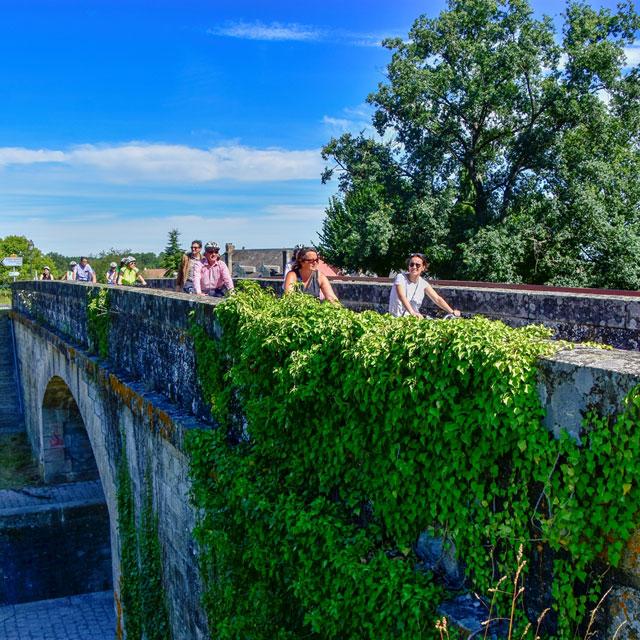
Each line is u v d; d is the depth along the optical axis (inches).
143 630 347.6
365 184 1222.9
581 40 1079.6
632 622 111.2
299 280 299.4
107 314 446.6
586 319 272.5
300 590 180.7
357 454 171.8
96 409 445.7
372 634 155.7
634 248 1016.9
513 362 130.1
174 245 3147.1
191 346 286.2
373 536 169.0
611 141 1100.5
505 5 1129.4
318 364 183.5
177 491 283.1
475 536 140.5
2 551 646.5
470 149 1187.3
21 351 1080.8
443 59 1168.2
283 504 195.3
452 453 143.2
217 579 236.8
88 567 670.5
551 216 1060.5
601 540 115.7
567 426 122.3
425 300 360.5
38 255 3814.0
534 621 129.0
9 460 940.6
